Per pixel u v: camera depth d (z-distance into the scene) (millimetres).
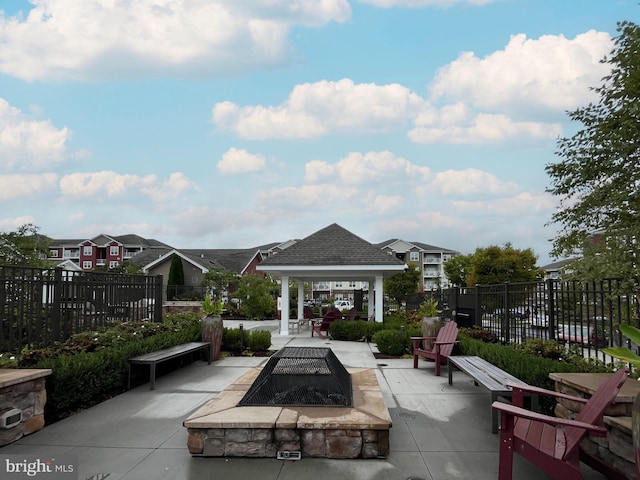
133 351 6516
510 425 3053
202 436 3752
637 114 6039
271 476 3357
